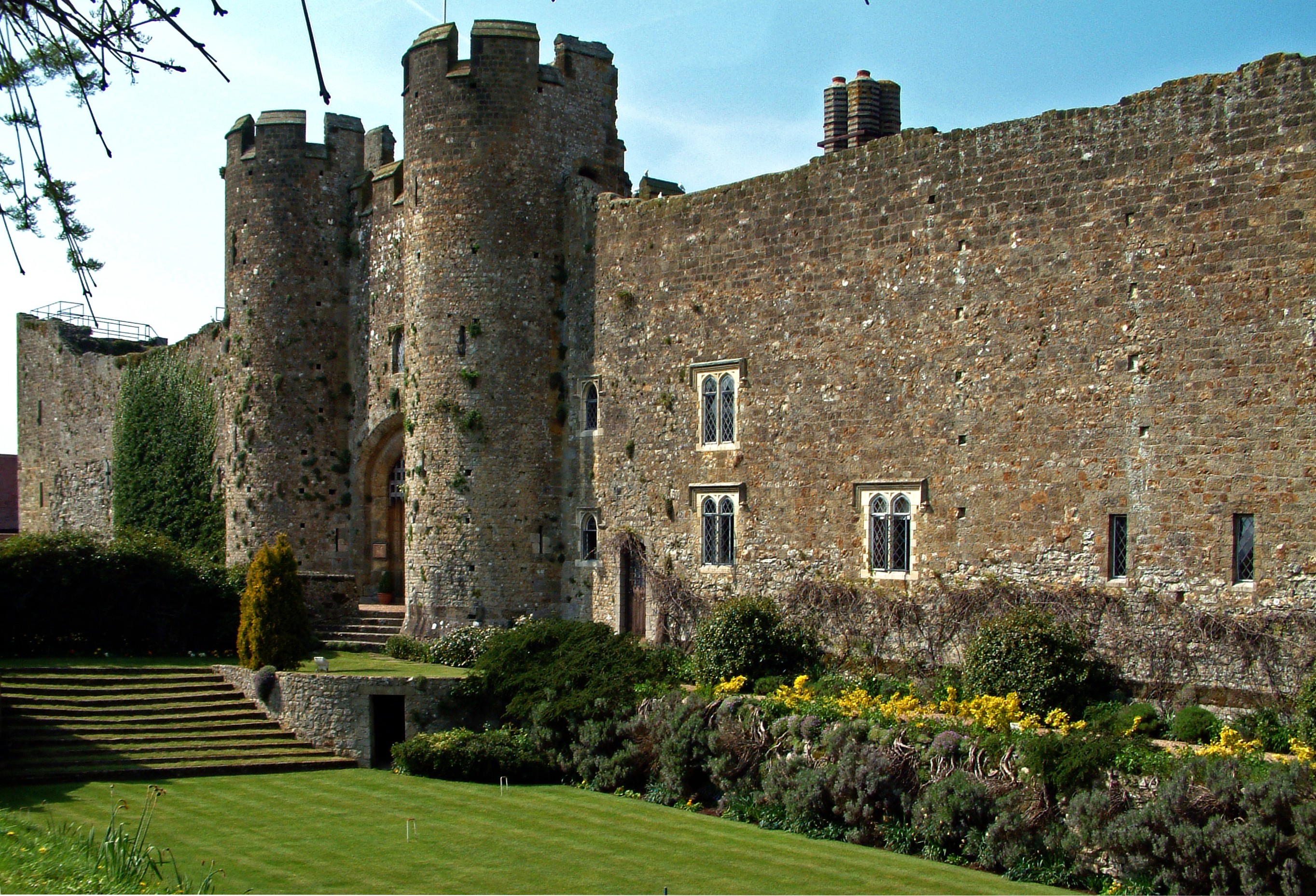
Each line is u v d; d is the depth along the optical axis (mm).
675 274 28875
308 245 36594
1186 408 20516
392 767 25406
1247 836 14711
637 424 29547
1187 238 20594
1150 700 20297
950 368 23766
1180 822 15383
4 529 67812
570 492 31094
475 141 31000
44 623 31234
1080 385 21875
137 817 20203
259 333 36375
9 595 30875
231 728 26500
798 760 19984
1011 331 22875
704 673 24484
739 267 27594
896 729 19281
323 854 18234
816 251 26125
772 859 17828
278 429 36156
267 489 36000
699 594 27906
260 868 17297
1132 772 16422
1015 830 17031
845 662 24484
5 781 22156
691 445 28359
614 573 29766
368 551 36750
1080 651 20609
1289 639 19062
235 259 37062
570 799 22422
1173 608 20406
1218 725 18641
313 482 36312
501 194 30938
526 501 30797
